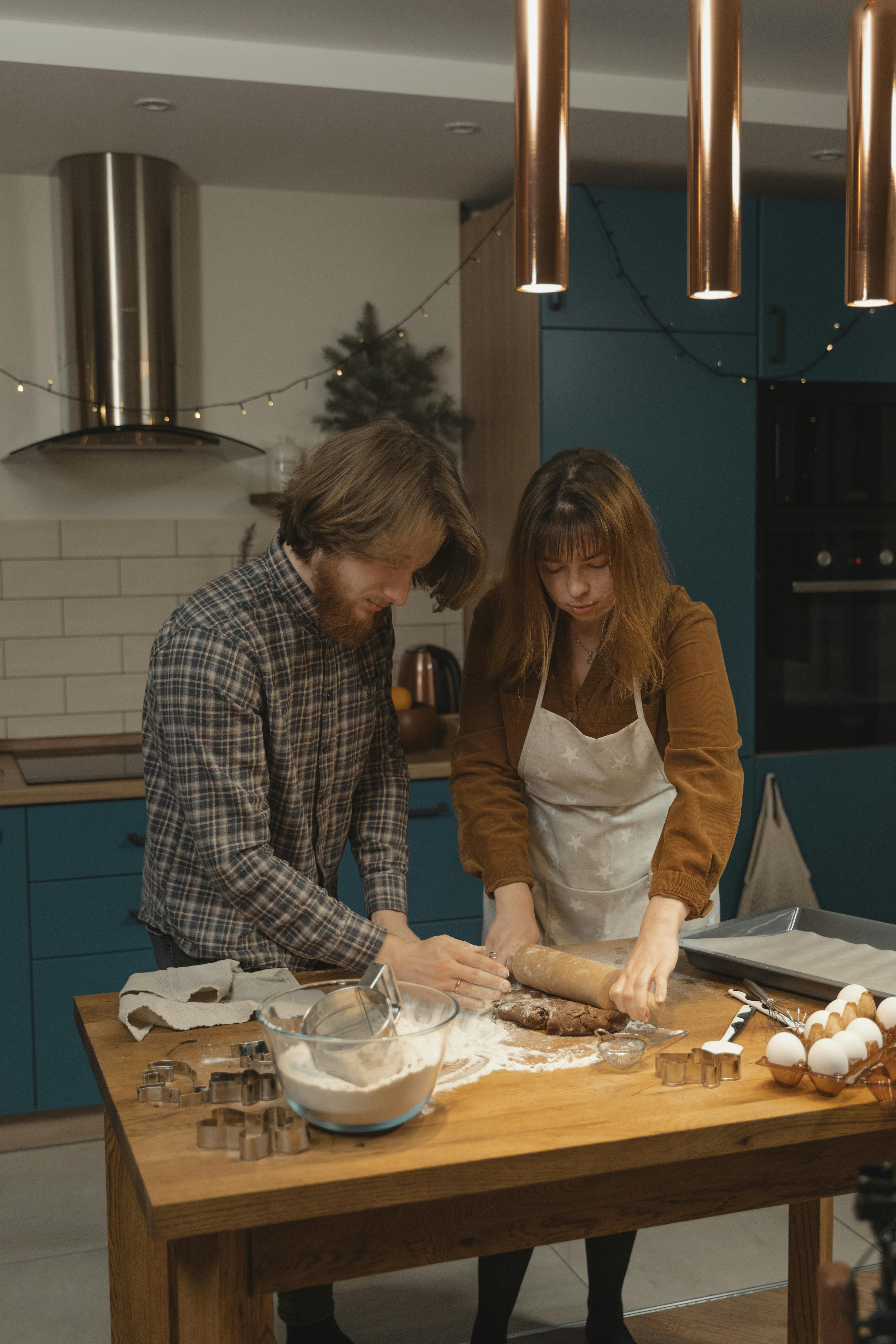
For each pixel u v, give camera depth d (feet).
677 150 11.02
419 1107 3.78
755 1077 4.26
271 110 9.80
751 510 11.49
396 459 4.80
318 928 4.90
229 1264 3.64
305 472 4.95
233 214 11.86
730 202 3.80
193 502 11.93
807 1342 6.39
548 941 6.88
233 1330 3.67
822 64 10.05
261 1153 3.56
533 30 3.51
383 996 3.97
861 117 4.05
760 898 11.53
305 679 5.32
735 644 11.56
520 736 6.48
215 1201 3.33
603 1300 6.96
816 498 11.70
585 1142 3.70
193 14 8.79
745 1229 8.69
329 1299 6.45
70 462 11.52
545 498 5.60
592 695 6.25
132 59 8.97
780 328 11.30
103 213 10.71
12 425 11.31
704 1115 3.90
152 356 10.90
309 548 4.99
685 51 9.66
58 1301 7.86
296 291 12.10
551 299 10.73
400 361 11.92
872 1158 4.45
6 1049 9.85
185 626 5.06
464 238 12.44
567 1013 4.68
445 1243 3.90
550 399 10.82
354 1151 3.63
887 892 12.18
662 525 11.23
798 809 11.81
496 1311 6.77
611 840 6.64
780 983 5.11
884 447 11.89
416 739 11.17
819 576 11.79
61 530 11.55
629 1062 4.28
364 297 12.32
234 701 4.94
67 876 9.87
